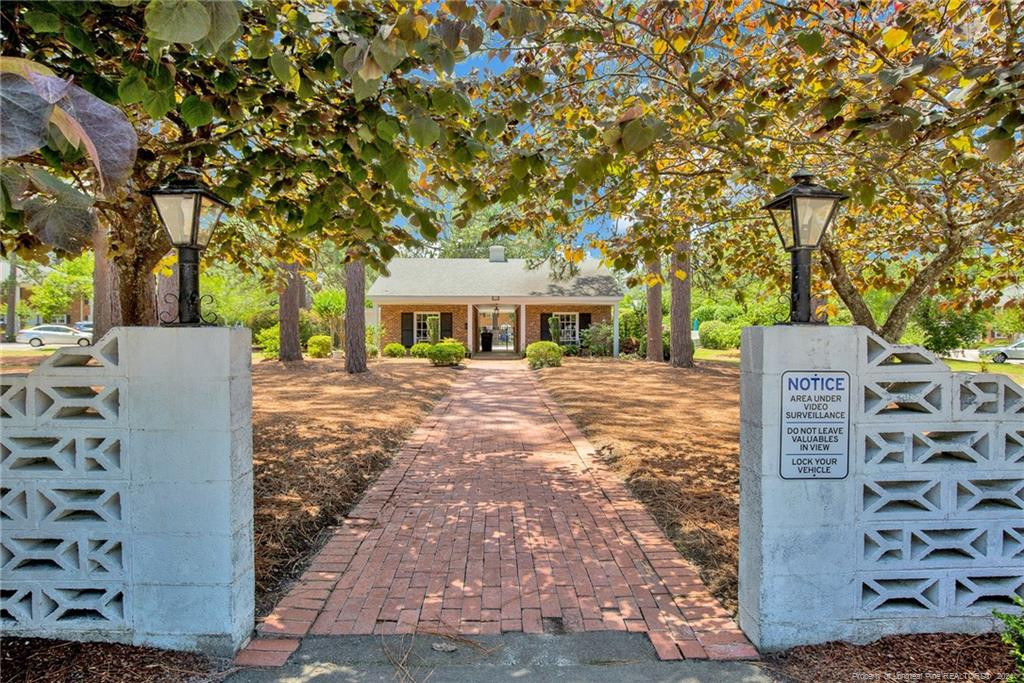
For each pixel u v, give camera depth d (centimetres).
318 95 319
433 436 829
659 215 550
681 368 1842
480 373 1797
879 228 555
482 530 444
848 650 274
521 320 2505
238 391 278
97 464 278
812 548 277
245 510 286
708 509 474
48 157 224
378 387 1320
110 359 267
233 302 2206
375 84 217
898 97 254
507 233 513
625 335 2608
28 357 1959
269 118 356
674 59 377
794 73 407
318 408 998
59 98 106
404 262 2742
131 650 269
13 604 273
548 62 376
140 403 267
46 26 216
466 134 335
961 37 335
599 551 401
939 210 435
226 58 252
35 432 266
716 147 401
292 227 461
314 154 370
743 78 385
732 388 1342
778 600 276
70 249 134
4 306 3788
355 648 280
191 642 271
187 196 260
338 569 371
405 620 307
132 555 272
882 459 281
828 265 520
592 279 2545
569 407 1070
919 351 279
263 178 443
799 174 283
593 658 272
